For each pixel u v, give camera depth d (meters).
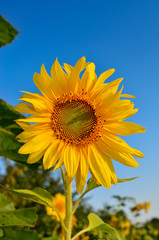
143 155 0.56
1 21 0.51
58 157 0.57
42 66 0.56
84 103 0.59
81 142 0.59
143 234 1.38
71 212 0.55
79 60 0.57
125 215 1.35
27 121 0.51
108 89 0.59
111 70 0.60
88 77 0.59
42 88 0.56
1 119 0.51
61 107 0.59
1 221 0.40
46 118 0.57
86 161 0.57
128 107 0.57
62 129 0.59
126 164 0.56
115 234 0.56
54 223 1.19
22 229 0.46
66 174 0.56
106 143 0.59
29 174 1.55
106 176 0.55
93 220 0.59
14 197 1.32
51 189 1.56
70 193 0.56
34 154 0.53
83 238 1.10
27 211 0.41
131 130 0.57
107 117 0.59
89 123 0.59
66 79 0.58
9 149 0.51
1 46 0.54
